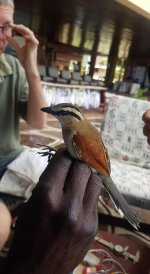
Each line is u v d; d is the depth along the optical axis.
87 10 1.10
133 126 0.87
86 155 0.24
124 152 0.86
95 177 0.24
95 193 0.23
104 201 0.67
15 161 0.59
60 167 0.23
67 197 0.22
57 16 1.36
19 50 0.56
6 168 0.58
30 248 0.22
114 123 0.89
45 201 0.21
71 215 0.21
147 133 0.46
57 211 0.21
